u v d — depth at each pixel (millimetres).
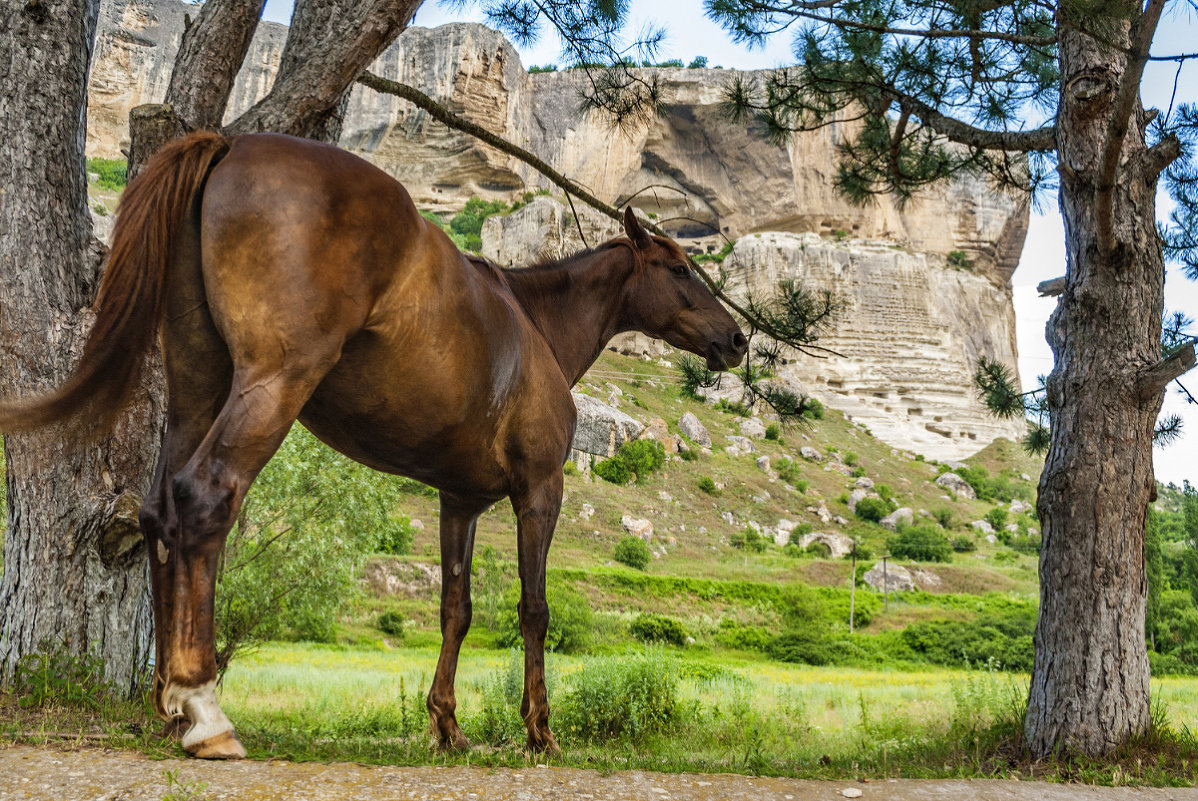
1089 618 5746
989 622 38000
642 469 63031
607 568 43406
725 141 98438
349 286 2758
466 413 3320
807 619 39094
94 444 4730
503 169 96625
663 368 85000
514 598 32188
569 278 4555
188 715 2668
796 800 2916
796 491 68688
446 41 95250
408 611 31672
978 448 88000
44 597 4602
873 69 8250
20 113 4617
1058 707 5730
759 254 88812
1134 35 4914
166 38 90562
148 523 2838
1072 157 6398
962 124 7895
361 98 97000
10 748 2842
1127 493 5875
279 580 11469
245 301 2637
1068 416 6145
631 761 3629
